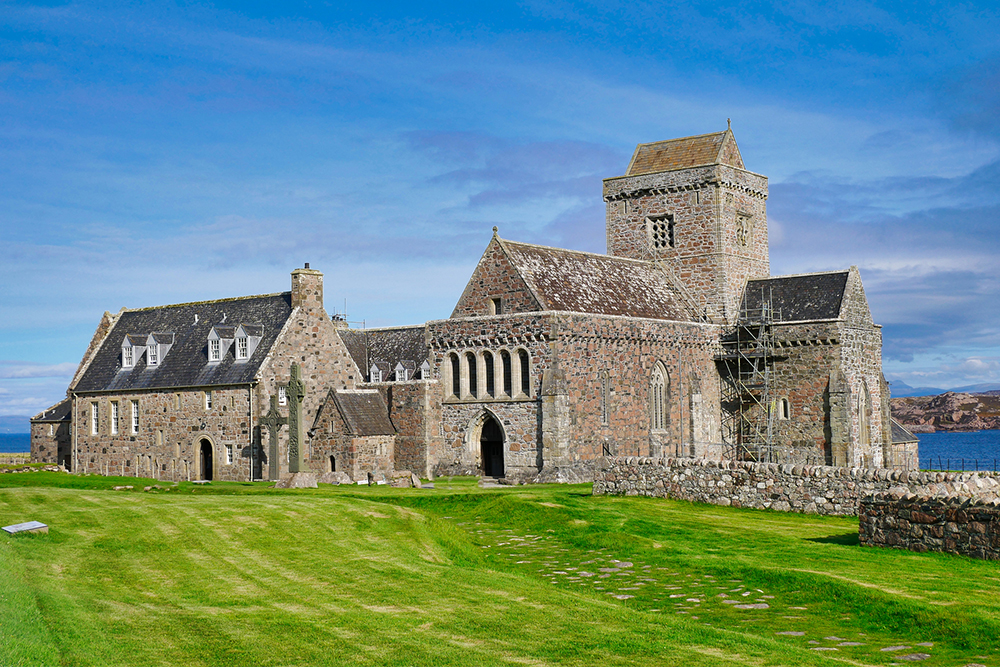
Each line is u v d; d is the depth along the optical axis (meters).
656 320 68.19
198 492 48.12
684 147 81.81
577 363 61.47
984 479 31.30
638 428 66.12
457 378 65.25
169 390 71.12
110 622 19.91
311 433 64.69
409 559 27.66
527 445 61.09
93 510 31.47
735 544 30.36
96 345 80.19
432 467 64.62
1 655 15.95
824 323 71.12
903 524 28.70
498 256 64.94
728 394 74.88
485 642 19.30
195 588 23.61
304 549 28.36
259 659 18.12
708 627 20.39
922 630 20.36
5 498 33.38
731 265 78.88
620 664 17.98
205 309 76.06
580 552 30.31
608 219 83.50
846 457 70.25
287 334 68.62
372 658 18.27
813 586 23.77
